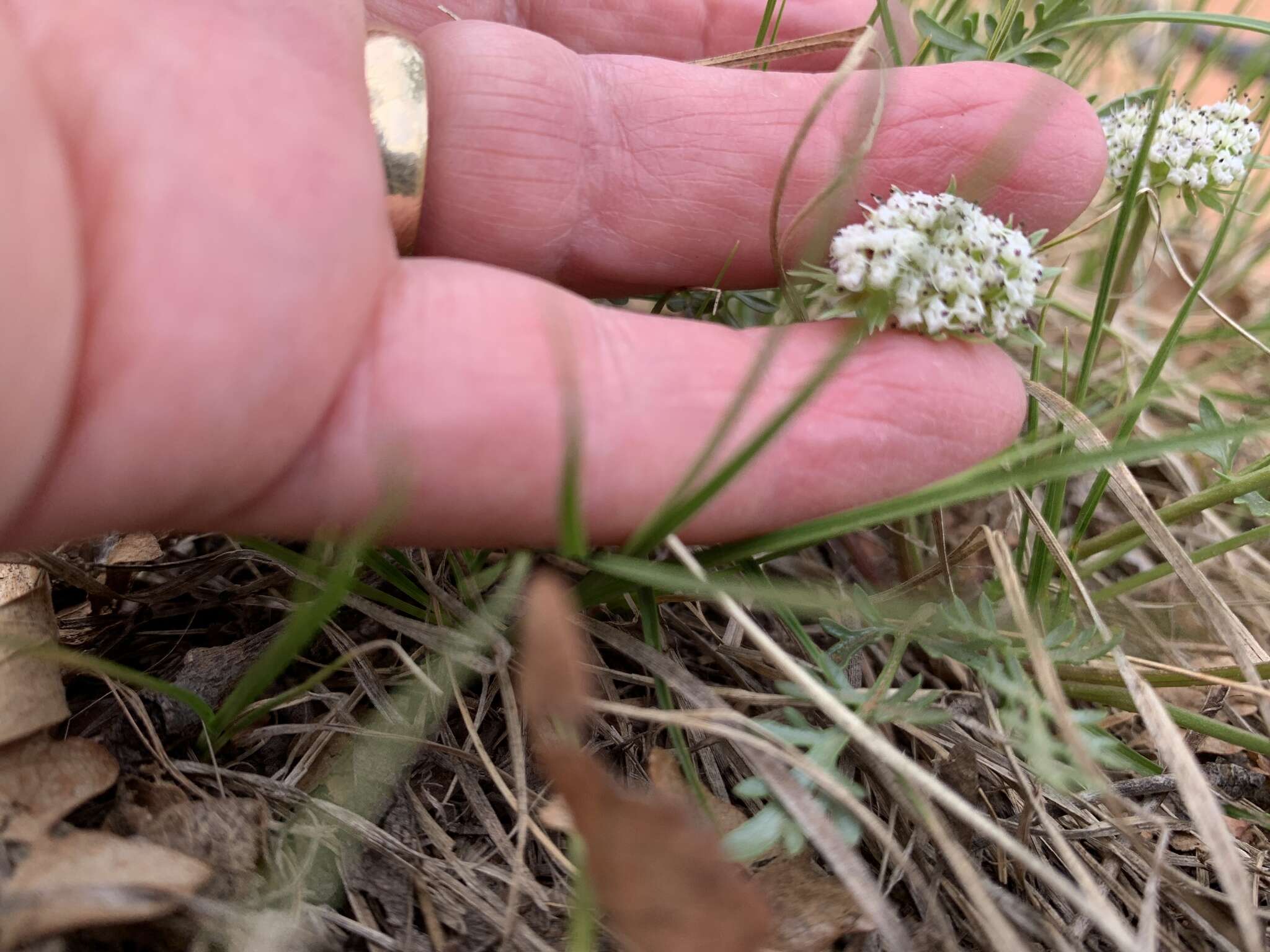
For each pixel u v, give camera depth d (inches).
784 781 2.2
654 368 2.5
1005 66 3.3
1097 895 2.3
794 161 3.2
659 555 3.5
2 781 2.1
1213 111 3.8
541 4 4.1
